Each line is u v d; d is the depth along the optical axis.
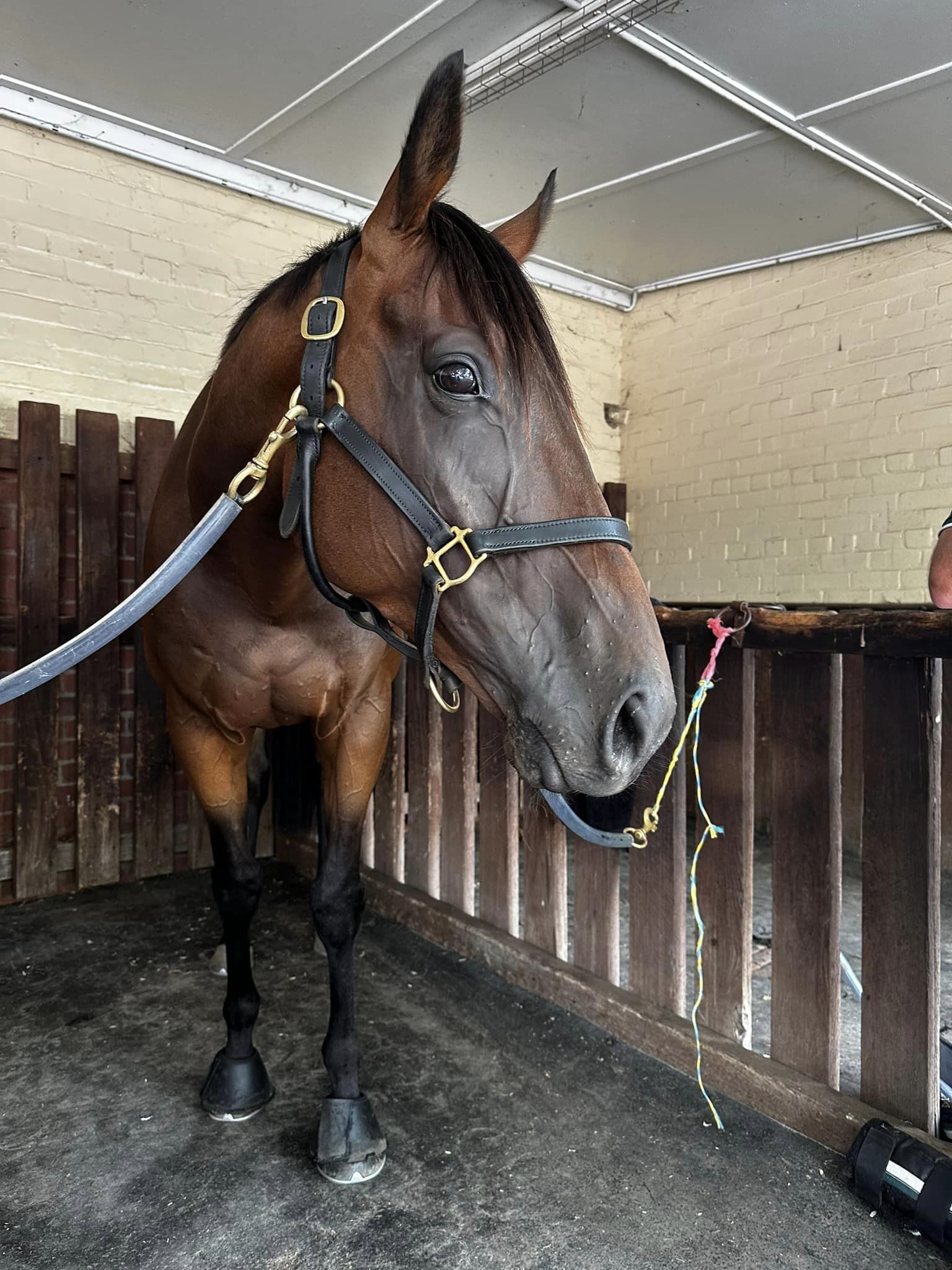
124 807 3.26
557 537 0.93
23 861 2.98
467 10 2.53
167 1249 1.33
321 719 1.59
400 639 1.14
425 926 2.62
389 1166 1.54
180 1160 1.55
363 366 0.99
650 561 5.02
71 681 3.15
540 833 2.29
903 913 1.51
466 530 0.94
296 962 2.46
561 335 4.85
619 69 2.80
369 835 3.05
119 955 2.51
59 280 3.19
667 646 1.90
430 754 2.67
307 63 2.80
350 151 3.41
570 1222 1.40
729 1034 1.85
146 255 3.39
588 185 3.61
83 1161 1.54
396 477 0.97
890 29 2.54
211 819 1.63
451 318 0.95
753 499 4.48
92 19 2.57
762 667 3.97
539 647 0.94
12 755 3.01
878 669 1.52
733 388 4.55
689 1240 1.36
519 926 2.79
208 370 3.57
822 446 4.18
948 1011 2.27
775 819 1.73
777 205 3.73
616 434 5.16
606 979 2.13
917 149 3.18
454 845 2.61
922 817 1.47
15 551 2.99
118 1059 1.92
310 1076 1.84
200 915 2.86
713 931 1.88
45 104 3.05
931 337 3.77
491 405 0.94
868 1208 1.44
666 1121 1.69
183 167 3.40
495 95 2.91
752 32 2.57
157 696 3.25
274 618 1.44
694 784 3.35
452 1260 1.31
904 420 3.87
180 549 1.02
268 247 3.72
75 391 3.24
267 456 1.03
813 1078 1.69
